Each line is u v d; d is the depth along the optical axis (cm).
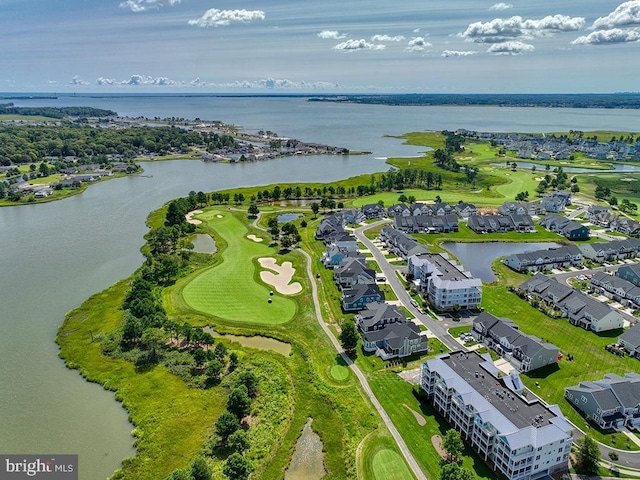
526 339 10119
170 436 7944
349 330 10312
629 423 8200
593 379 9500
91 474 7194
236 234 18638
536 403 7612
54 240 17912
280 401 8800
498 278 14725
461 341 10938
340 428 8112
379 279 14388
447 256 16338
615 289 13188
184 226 18712
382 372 9744
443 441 7362
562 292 12675
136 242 17650
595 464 7100
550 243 18212
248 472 6944
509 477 6831
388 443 7712
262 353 10425
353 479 7006
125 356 10275
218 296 13175
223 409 8625
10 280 14300
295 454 7606
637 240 16750
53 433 8069
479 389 7950
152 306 11731
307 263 15738
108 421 8406
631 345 10419
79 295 13325
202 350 9931
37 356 10419
